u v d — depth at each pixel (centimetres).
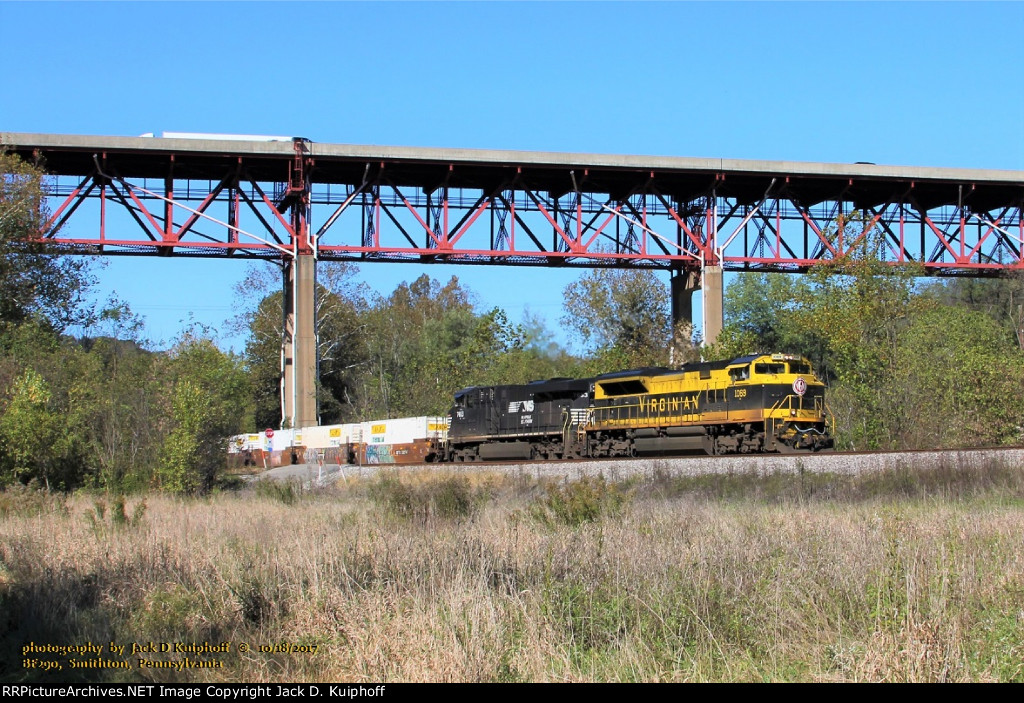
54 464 3522
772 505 2181
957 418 3509
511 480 2995
